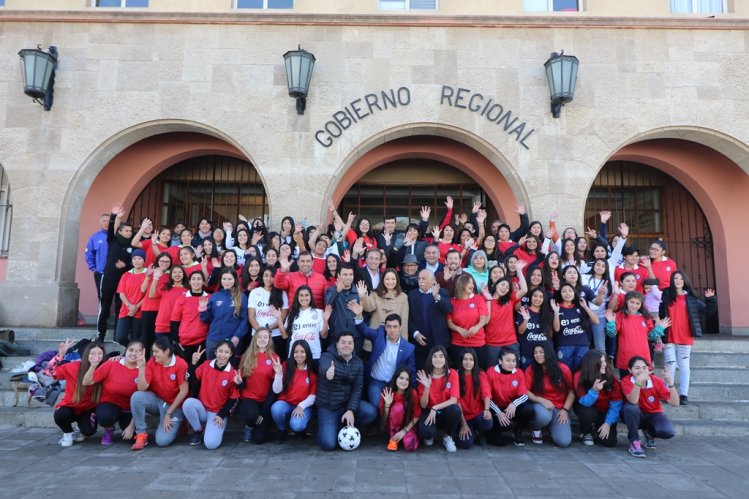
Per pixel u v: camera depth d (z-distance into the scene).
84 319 8.79
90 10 8.05
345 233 6.73
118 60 8.09
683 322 5.82
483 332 5.40
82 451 4.72
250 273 5.72
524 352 5.45
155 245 6.74
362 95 8.02
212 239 6.73
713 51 8.07
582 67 8.05
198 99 8.01
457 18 8.07
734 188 9.53
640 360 4.77
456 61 8.08
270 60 8.07
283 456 4.61
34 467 4.25
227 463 4.40
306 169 7.86
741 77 8.03
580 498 3.68
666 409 5.71
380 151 9.39
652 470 4.32
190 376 5.24
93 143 7.97
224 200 10.33
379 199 10.52
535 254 6.49
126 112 8.01
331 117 7.96
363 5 8.55
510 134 7.95
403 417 4.89
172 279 5.79
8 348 6.69
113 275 6.88
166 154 9.58
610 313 5.64
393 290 5.41
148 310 5.92
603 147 7.91
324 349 5.52
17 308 7.68
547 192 7.83
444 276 5.69
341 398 4.84
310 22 8.05
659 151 9.50
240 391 5.04
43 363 5.91
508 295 5.39
